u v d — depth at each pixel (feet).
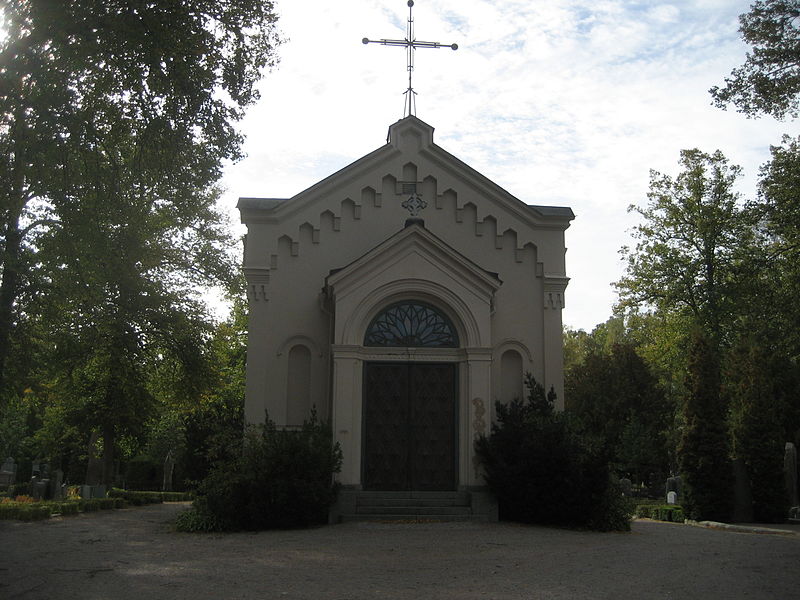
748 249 116.47
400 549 44.57
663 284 124.98
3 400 74.79
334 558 41.11
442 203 72.74
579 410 146.72
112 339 96.73
